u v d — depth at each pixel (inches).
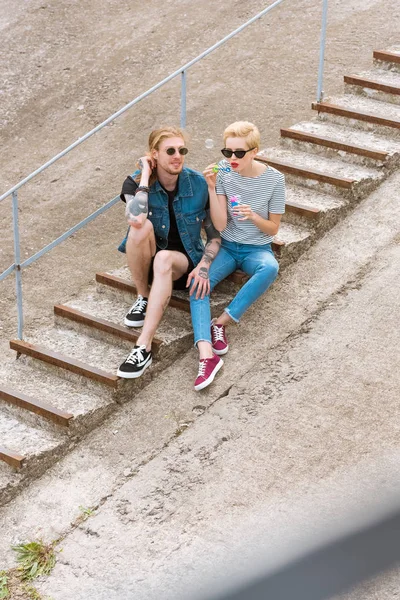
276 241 200.4
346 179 215.3
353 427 162.1
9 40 414.9
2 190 327.3
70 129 357.4
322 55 247.9
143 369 177.5
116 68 387.2
